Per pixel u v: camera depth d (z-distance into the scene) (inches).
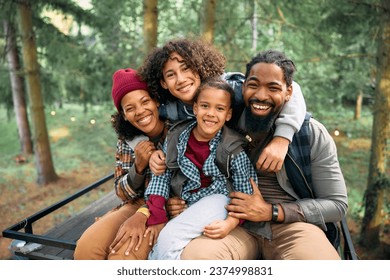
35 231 294.7
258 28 288.7
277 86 69.9
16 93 418.9
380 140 229.0
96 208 143.1
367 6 216.8
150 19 213.6
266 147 71.1
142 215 76.6
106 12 305.4
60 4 293.4
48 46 317.4
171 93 81.3
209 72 81.1
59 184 371.9
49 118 524.1
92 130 492.7
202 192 76.1
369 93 277.7
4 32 334.0
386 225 270.2
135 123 80.6
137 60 271.7
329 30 241.4
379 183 232.7
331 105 295.3
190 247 68.2
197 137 77.1
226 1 252.1
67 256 103.3
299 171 75.3
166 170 78.6
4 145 478.9
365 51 292.2
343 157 299.4
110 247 73.4
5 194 353.1
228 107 74.1
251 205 71.7
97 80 340.8
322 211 73.6
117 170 89.7
